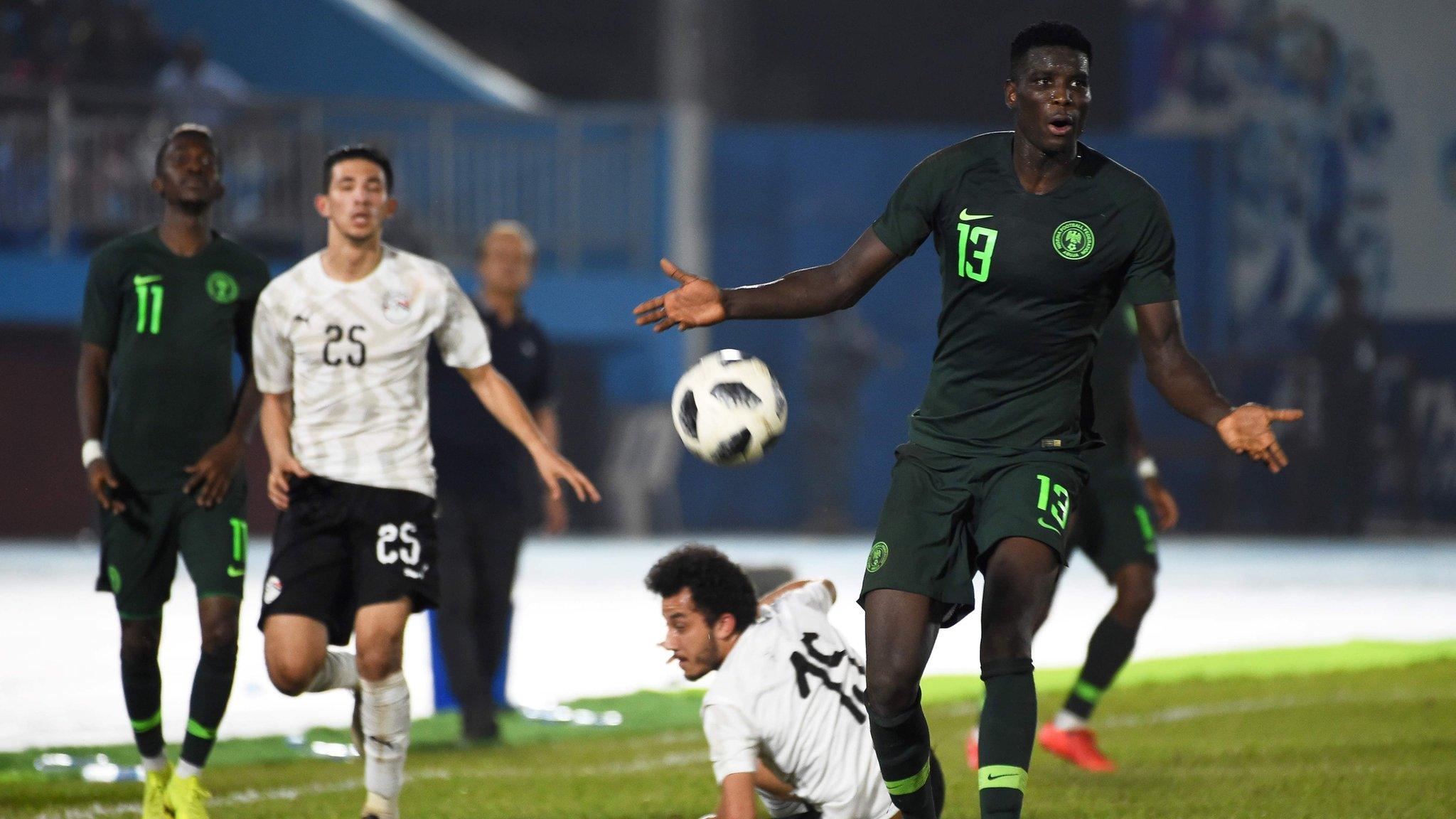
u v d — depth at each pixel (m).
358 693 19.77
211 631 19.58
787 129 87.38
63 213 69.25
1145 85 94.25
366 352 18.94
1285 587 56.84
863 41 98.50
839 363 81.38
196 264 20.31
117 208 69.88
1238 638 42.31
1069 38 15.26
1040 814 19.91
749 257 87.31
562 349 80.06
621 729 29.20
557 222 75.62
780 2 98.69
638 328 74.38
